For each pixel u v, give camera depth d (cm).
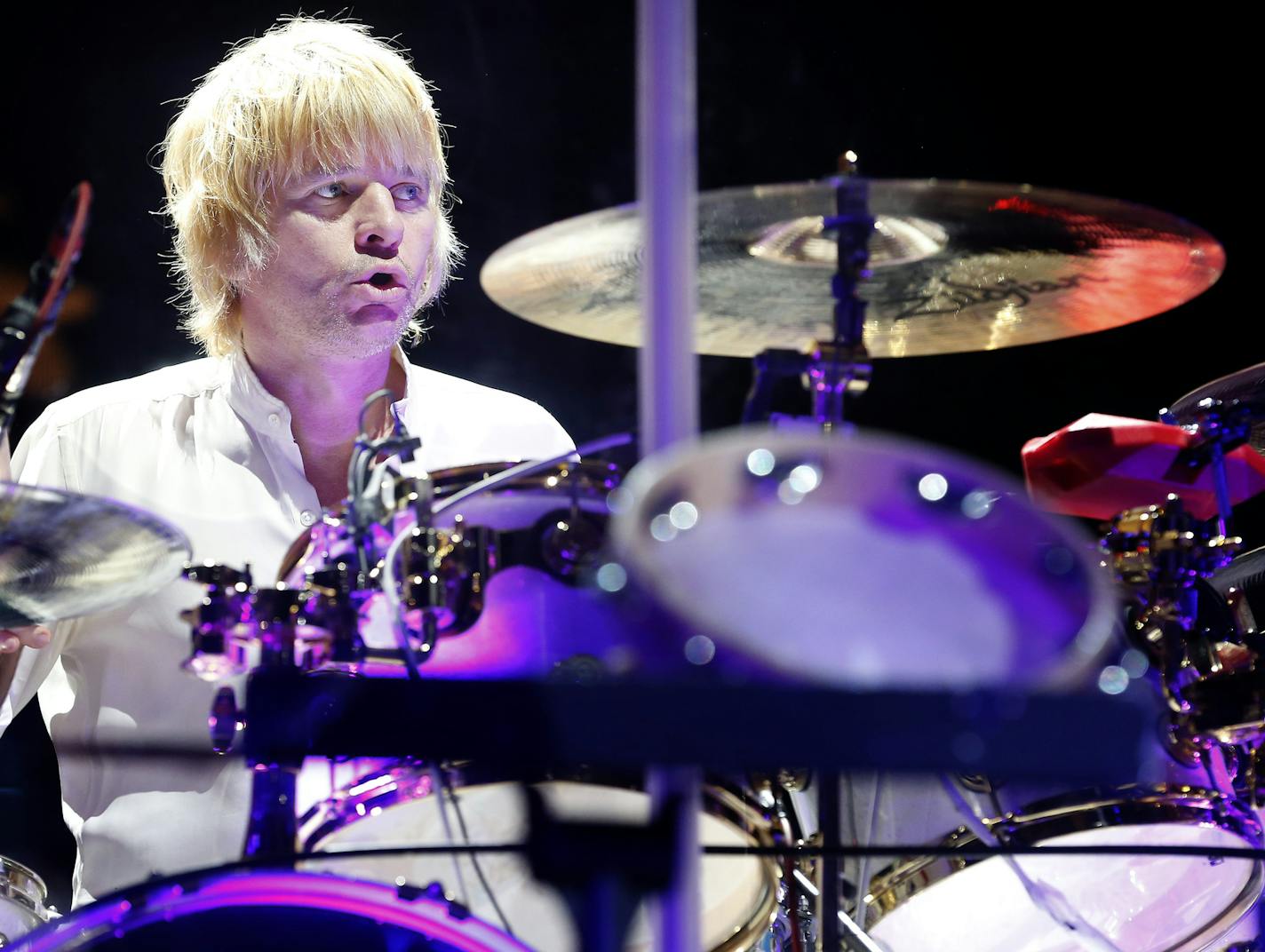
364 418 494
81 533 419
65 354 1122
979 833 503
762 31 1204
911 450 216
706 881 499
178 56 1130
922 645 213
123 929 433
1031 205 534
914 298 650
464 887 460
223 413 744
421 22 1188
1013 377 1213
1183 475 604
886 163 1205
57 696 723
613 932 238
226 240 728
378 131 705
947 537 211
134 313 1132
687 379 218
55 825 1046
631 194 1212
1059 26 1188
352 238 702
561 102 1208
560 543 441
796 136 1207
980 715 211
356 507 462
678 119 220
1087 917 542
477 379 1219
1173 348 1186
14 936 575
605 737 221
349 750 269
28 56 1113
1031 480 623
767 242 599
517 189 1212
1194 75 1173
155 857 666
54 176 1121
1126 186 1191
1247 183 1170
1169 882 549
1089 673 224
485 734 247
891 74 1205
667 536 209
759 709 215
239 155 704
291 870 439
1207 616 545
